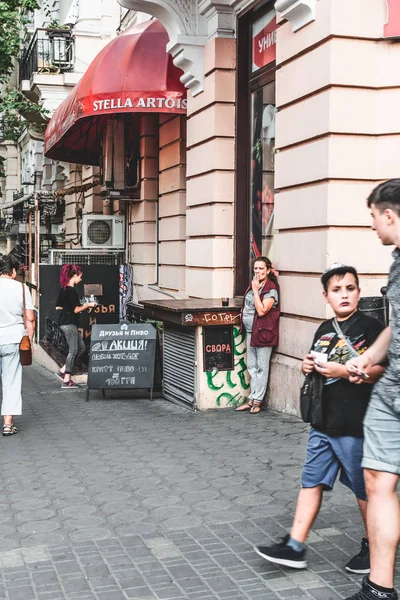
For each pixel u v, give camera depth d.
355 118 7.05
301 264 7.59
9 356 7.36
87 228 16.39
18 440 7.12
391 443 3.29
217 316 8.23
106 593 3.69
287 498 5.09
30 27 24.69
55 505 5.10
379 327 3.68
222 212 10.10
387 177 7.06
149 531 4.54
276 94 8.15
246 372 8.41
